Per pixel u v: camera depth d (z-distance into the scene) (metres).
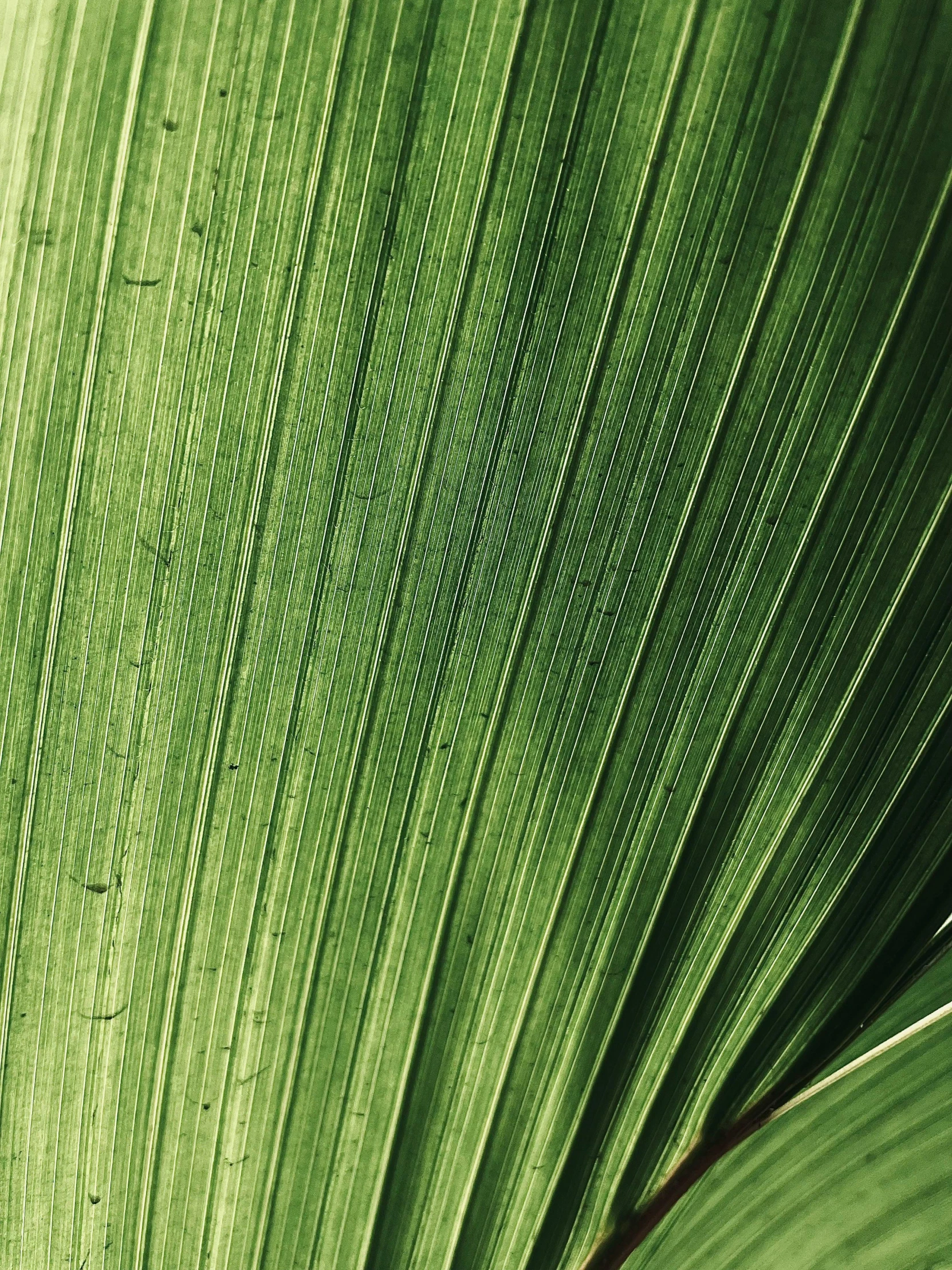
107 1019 0.19
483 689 0.18
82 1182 0.20
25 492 0.17
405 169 0.16
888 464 0.18
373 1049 0.20
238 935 0.19
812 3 0.16
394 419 0.17
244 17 0.15
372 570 0.17
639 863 0.20
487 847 0.19
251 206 0.16
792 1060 0.21
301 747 0.18
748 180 0.16
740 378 0.17
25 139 0.15
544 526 0.18
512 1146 0.21
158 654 0.17
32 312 0.16
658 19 0.16
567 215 0.16
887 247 0.17
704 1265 0.22
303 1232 0.21
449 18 0.15
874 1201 0.22
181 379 0.16
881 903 0.20
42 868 0.18
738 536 0.18
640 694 0.19
